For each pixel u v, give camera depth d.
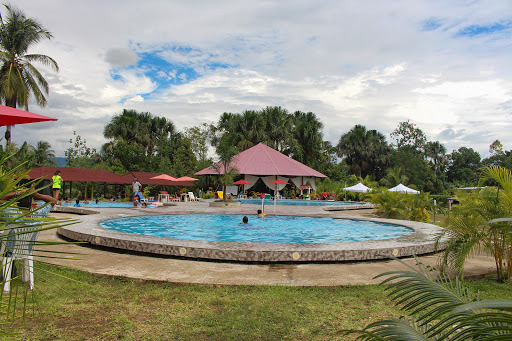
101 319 3.88
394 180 47.31
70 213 15.39
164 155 43.84
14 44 23.50
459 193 6.95
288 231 12.61
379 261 7.19
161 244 7.13
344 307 4.45
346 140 62.03
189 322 3.86
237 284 5.28
